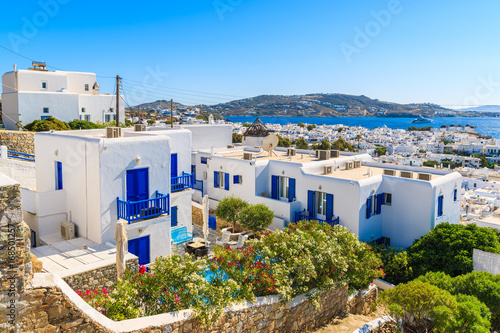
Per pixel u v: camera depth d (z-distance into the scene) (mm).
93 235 14922
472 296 10195
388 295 10156
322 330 11117
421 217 20094
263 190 25047
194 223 26000
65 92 42875
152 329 7500
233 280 9359
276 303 10055
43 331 6285
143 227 15711
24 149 27547
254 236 21516
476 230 16391
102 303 8156
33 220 15758
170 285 8938
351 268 12625
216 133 37219
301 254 11359
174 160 19844
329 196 21062
